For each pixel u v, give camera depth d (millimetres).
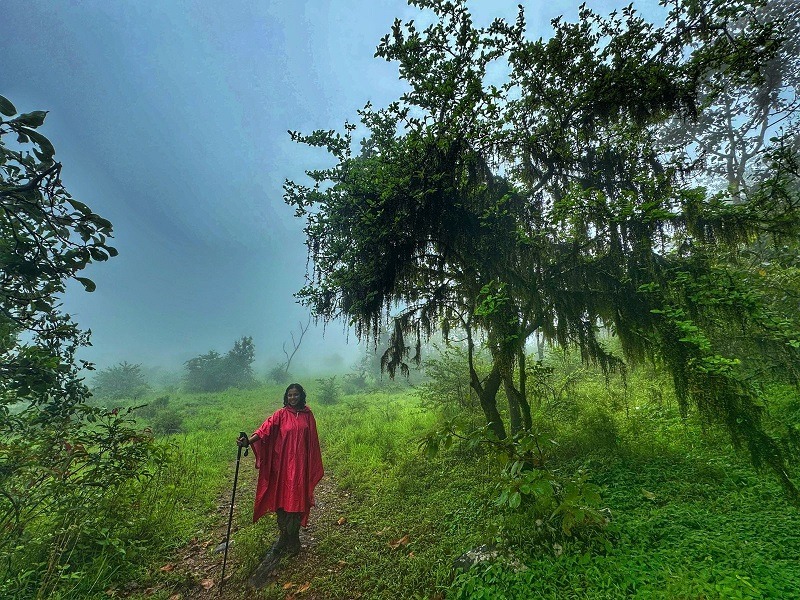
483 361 7957
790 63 8430
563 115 4309
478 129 4062
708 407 3438
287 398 4660
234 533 4547
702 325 3852
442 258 5000
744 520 3031
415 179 4312
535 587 2662
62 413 3490
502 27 3770
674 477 4074
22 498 3055
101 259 2471
